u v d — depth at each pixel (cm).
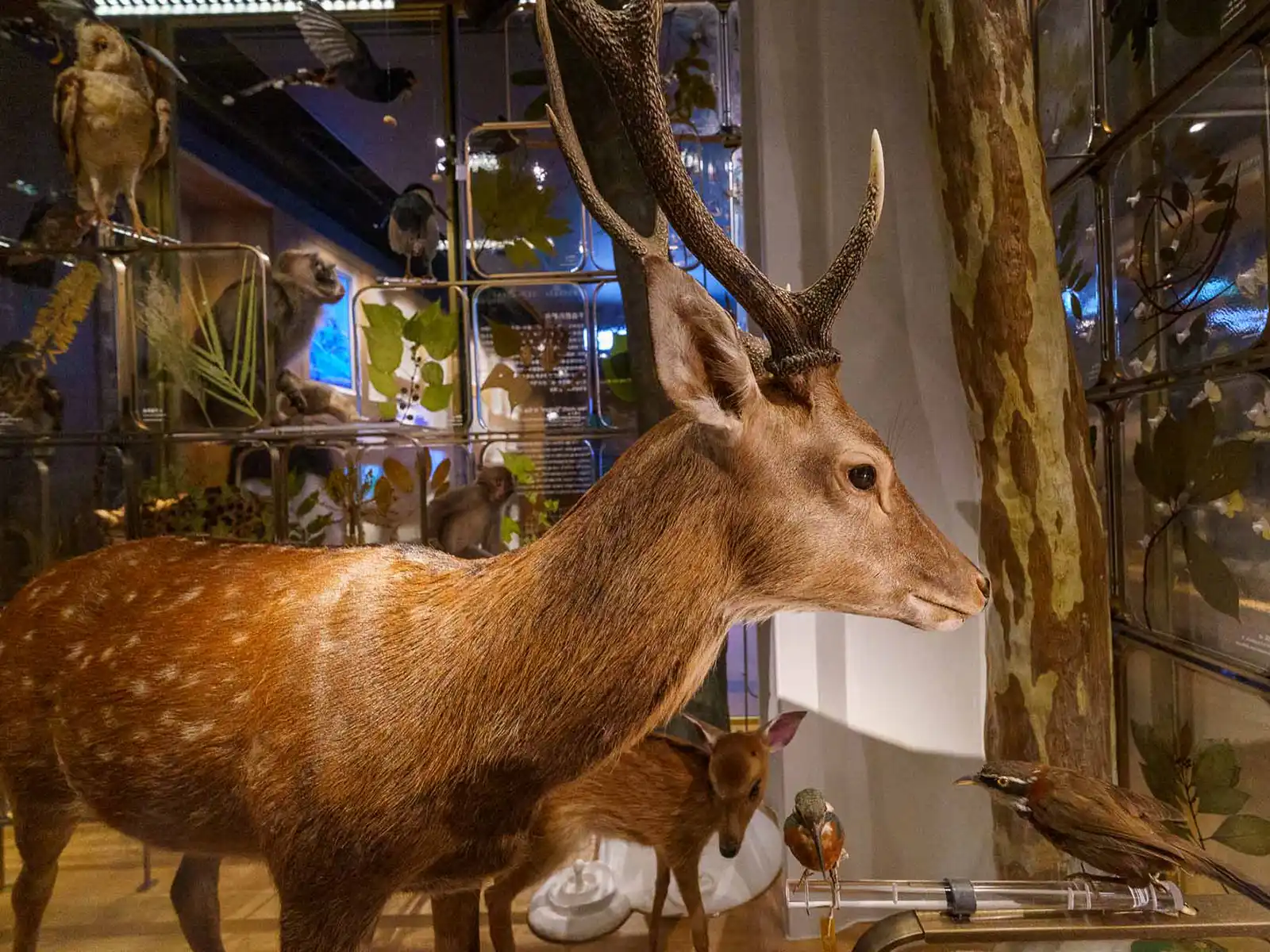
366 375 177
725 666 161
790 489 75
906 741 145
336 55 161
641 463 78
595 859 146
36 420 150
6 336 149
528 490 176
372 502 167
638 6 72
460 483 180
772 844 147
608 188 160
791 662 143
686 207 75
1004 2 119
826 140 141
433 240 175
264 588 89
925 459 143
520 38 176
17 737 93
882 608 78
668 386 70
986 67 120
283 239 172
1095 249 147
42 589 98
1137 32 131
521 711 75
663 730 157
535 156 178
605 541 76
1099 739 121
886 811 145
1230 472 113
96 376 155
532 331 180
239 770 82
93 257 152
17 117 148
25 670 92
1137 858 75
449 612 79
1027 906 76
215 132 167
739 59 154
